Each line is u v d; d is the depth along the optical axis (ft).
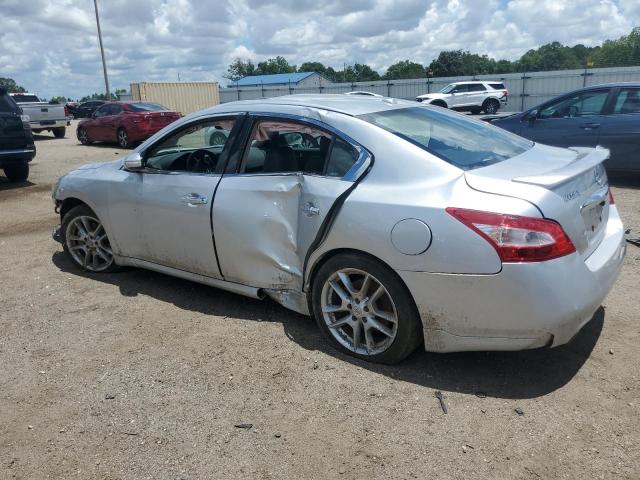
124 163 14.98
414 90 131.54
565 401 9.68
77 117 129.08
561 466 8.16
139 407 9.95
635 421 9.07
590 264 9.93
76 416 9.76
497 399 9.82
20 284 16.15
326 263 11.08
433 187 9.95
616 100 27.35
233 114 13.07
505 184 9.55
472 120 13.55
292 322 13.03
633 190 26.66
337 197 10.75
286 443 8.89
